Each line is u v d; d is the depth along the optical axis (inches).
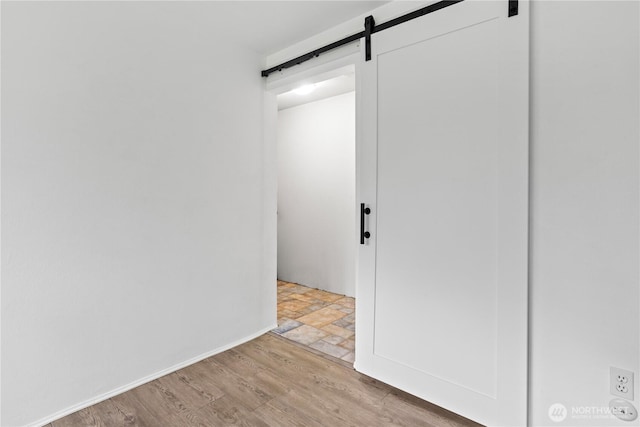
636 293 53.5
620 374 54.9
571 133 58.2
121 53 78.0
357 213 88.4
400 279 79.8
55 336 69.1
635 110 52.9
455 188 70.5
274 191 119.7
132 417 69.9
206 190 97.3
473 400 68.9
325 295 163.3
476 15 66.9
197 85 94.3
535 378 62.6
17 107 63.6
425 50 74.4
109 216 76.7
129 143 79.9
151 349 84.8
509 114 63.0
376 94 83.0
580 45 57.1
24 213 64.8
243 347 104.3
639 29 52.3
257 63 111.9
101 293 75.7
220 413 71.4
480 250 67.4
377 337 84.9
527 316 62.2
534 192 61.9
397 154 79.5
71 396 71.2
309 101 172.4
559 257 59.7
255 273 112.7
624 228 54.2
